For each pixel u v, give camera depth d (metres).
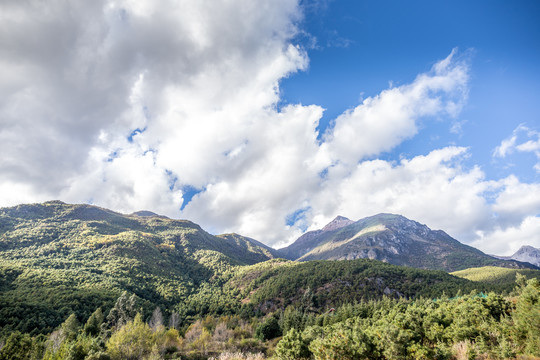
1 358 41.75
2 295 81.94
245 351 57.47
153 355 45.75
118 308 79.81
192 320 111.62
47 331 68.06
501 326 23.08
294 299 139.38
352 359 22.23
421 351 19.34
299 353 29.25
